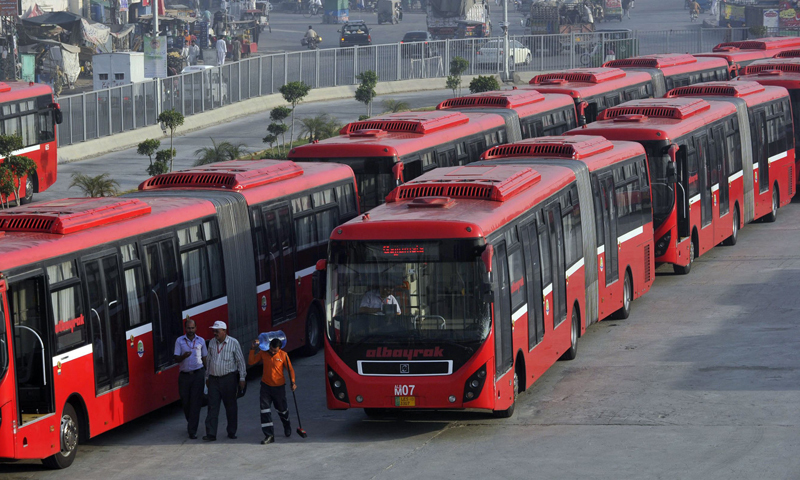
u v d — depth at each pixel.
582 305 39.12
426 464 27.77
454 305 29.12
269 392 30.50
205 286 34.97
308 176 41.47
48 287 27.67
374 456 28.70
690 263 52.22
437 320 29.19
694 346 39.25
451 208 31.45
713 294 47.81
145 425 33.44
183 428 32.84
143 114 96.69
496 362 29.70
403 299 29.39
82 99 89.62
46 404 27.70
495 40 131.75
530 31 186.00
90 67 152.50
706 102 55.75
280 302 39.12
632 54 140.75
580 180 39.53
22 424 26.67
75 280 28.92
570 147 41.53
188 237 34.31
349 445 29.92
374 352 29.39
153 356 32.22
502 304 30.38
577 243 38.59
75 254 29.05
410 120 50.50
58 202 32.88
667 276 52.31
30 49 137.75
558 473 26.45
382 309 29.47
